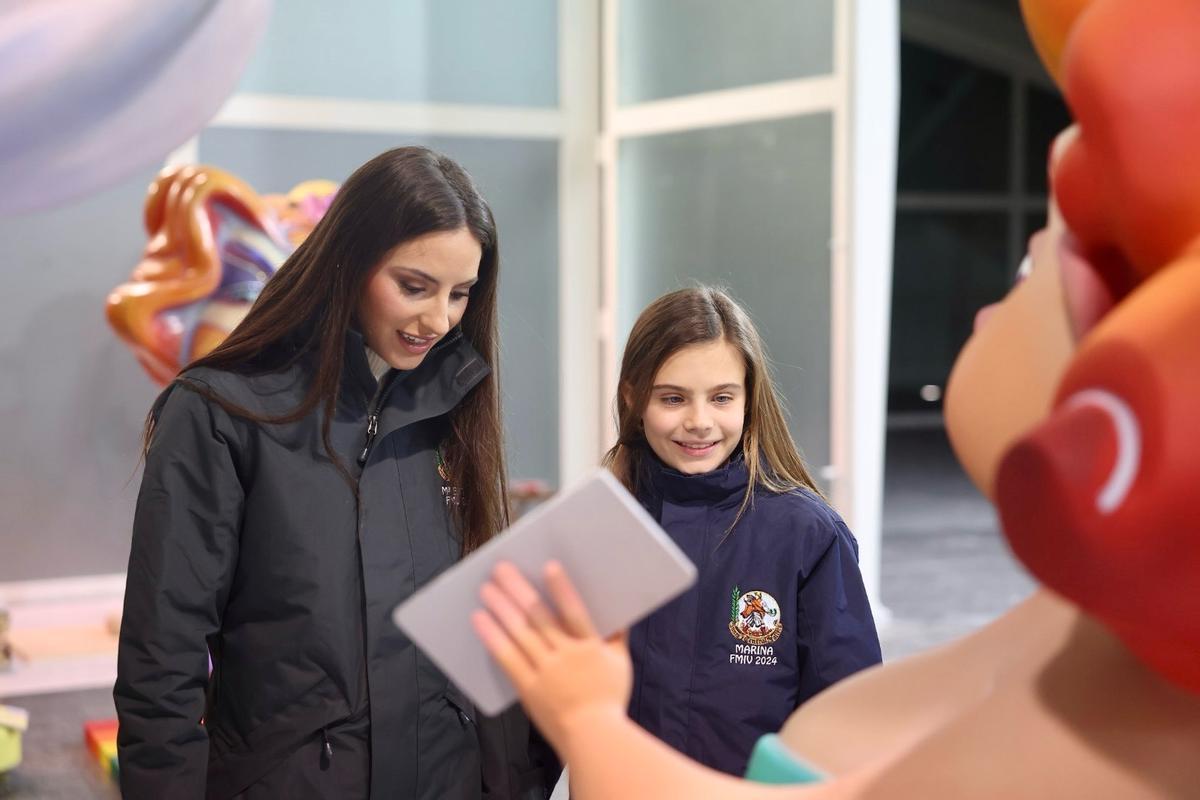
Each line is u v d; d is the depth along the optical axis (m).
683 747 1.89
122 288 4.66
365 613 1.74
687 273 6.11
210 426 1.70
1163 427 0.74
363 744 1.73
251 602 1.73
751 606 1.89
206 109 3.56
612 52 6.59
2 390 5.52
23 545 5.57
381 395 1.80
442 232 1.69
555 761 1.98
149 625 1.67
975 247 14.78
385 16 6.25
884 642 5.34
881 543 7.48
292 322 1.74
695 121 5.98
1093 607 0.80
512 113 6.58
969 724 0.97
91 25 3.05
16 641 5.17
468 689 1.05
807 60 5.30
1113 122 0.83
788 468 2.02
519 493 5.38
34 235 5.52
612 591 1.01
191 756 1.67
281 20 6.03
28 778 3.79
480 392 1.89
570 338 6.80
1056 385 0.87
